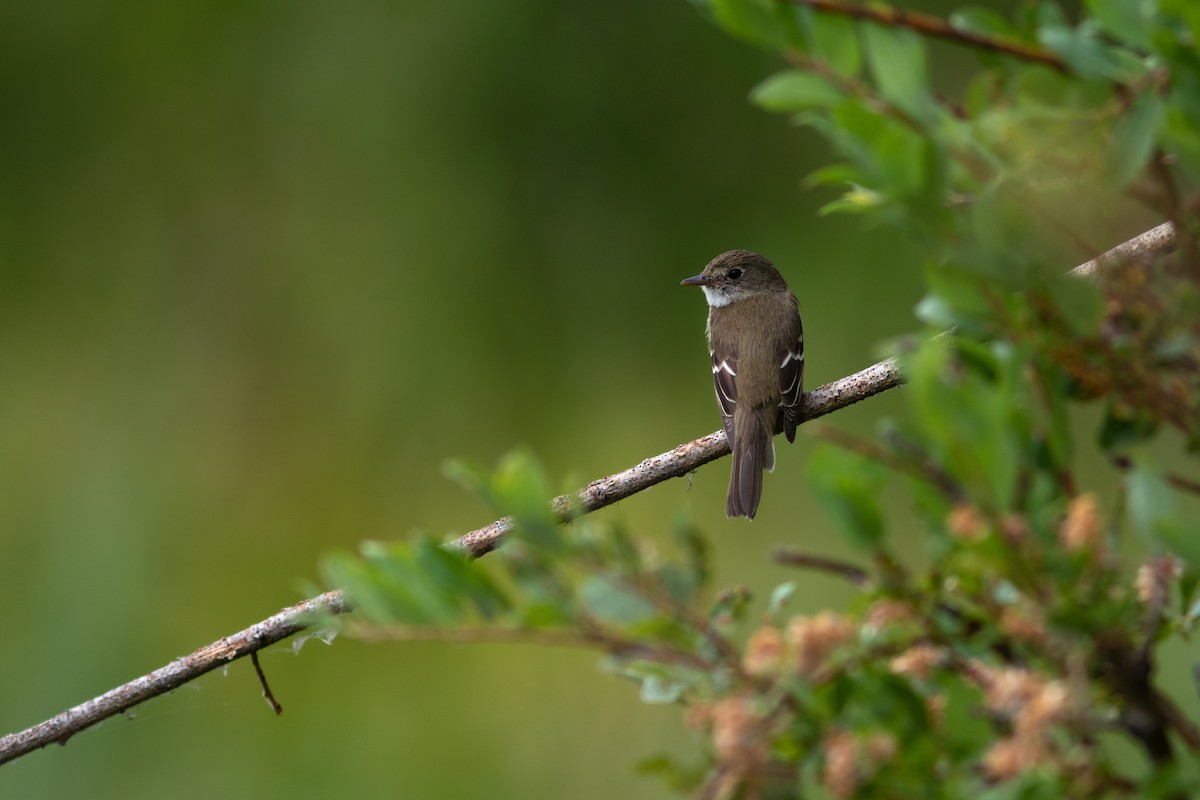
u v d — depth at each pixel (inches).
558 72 476.7
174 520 503.8
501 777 461.1
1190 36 130.4
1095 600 125.0
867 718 132.7
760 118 483.2
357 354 495.8
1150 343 132.6
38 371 520.4
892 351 140.8
